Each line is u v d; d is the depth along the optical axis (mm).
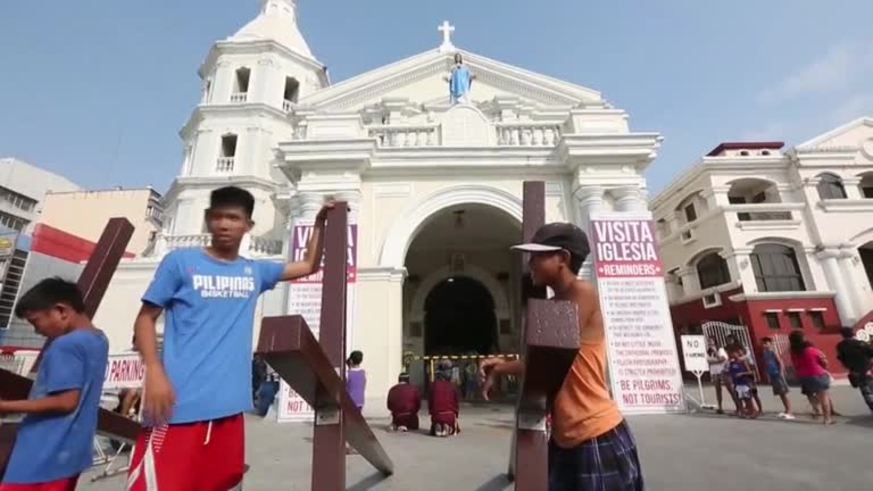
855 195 18906
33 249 16531
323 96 17344
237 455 2004
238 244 2283
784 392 8359
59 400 2307
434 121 13195
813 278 17812
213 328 2029
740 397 8570
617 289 9281
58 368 2352
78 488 4695
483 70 17641
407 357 14945
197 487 1842
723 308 18516
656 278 9336
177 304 2025
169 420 1799
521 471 2131
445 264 17203
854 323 16891
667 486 4305
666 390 8789
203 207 21281
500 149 10984
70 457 2314
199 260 2129
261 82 24109
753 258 18359
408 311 16797
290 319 1933
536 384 1910
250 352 2166
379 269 10070
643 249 9539
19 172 30969
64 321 2549
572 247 2082
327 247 3107
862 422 7645
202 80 26312
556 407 2045
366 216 10742
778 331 16953
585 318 2064
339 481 2627
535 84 17547
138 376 7492
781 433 6844
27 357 15711
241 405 2008
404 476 4793
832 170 19156
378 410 9141
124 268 16391
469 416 10078
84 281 3215
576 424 1972
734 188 20328
